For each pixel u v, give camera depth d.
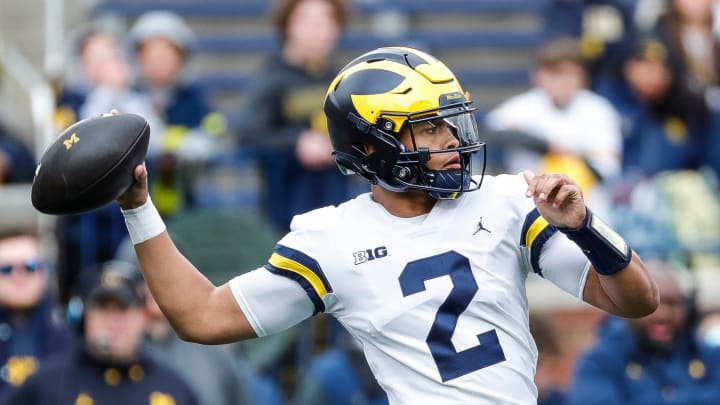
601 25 36.97
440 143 14.70
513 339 14.48
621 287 14.14
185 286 14.85
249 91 31.14
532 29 43.12
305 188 29.70
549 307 30.69
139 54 30.23
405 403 14.40
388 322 14.47
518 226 14.71
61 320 26.98
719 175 34.66
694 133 34.66
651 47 34.62
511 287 14.56
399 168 14.65
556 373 25.81
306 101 29.92
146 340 23.75
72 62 30.48
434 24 43.38
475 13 43.28
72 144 14.30
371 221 14.84
